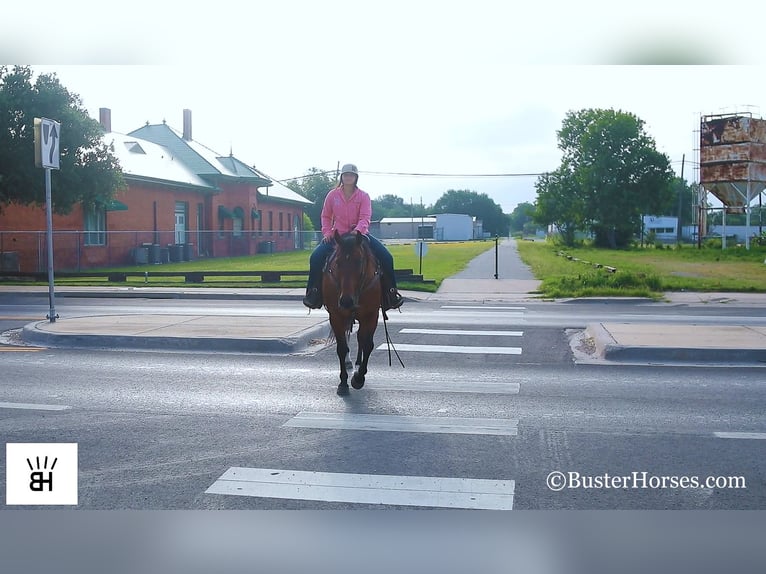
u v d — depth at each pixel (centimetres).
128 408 884
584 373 1082
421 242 2711
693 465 675
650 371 1091
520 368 1124
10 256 3425
